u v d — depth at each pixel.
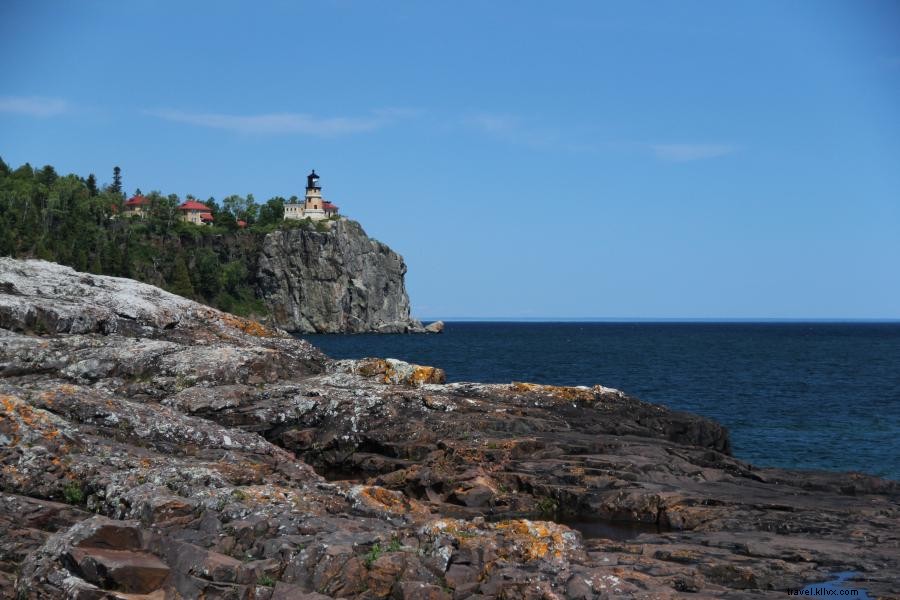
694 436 37.16
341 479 28.97
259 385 35.72
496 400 36.94
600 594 14.27
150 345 36.72
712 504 23.75
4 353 34.12
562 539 17.05
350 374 39.72
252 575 14.72
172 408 31.05
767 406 65.06
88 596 14.16
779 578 16.31
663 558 17.80
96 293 42.69
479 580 15.11
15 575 15.27
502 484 26.34
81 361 34.41
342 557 15.05
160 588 14.80
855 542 19.53
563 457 28.75
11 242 159.88
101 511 18.20
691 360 128.00
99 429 24.53
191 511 17.42
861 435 50.09
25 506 17.47
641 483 25.61
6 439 20.41
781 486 27.34
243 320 46.09
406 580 14.73
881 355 147.88
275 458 26.03
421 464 28.39
